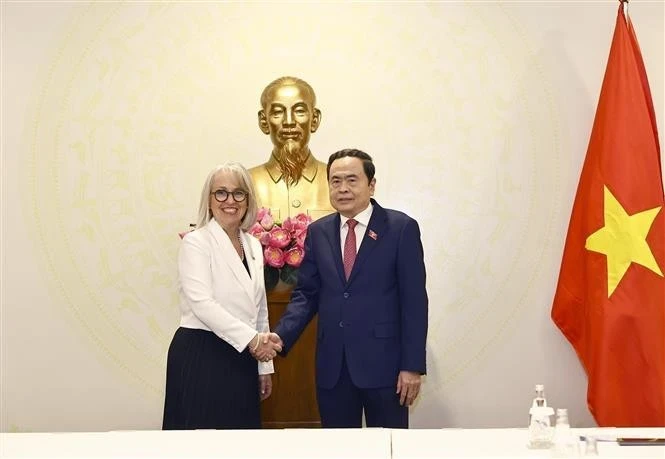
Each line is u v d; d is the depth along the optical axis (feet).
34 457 7.88
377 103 18.02
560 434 7.63
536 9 17.95
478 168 17.92
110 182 18.16
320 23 18.13
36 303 18.12
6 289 18.11
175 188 18.12
